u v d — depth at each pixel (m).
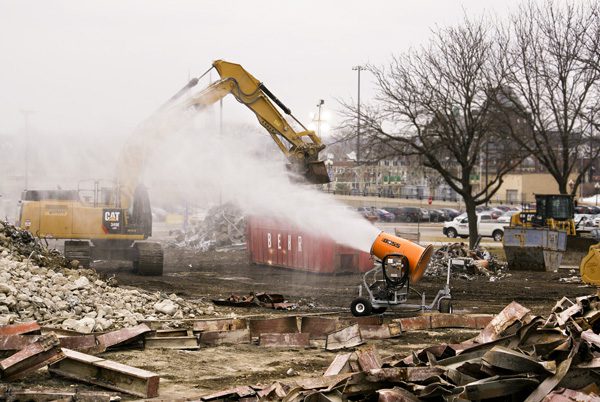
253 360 14.04
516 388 9.44
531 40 43.84
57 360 11.69
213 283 26.83
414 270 19.11
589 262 28.75
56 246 29.11
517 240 35.09
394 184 88.00
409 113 42.09
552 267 34.47
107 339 14.05
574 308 13.99
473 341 13.06
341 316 19.36
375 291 19.94
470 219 42.56
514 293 26.30
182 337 14.91
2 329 12.98
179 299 19.75
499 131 43.09
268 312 20.12
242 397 10.38
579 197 104.62
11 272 17.66
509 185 105.81
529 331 11.31
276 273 31.27
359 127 42.91
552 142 49.22
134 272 28.16
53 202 26.72
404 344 16.02
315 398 9.42
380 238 19.45
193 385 12.05
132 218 27.16
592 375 9.76
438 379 9.73
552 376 9.55
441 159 51.16
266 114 25.84
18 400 9.96
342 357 11.52
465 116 42.06
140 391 11.03
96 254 27.12
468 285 28.66
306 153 25.83
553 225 41.38
